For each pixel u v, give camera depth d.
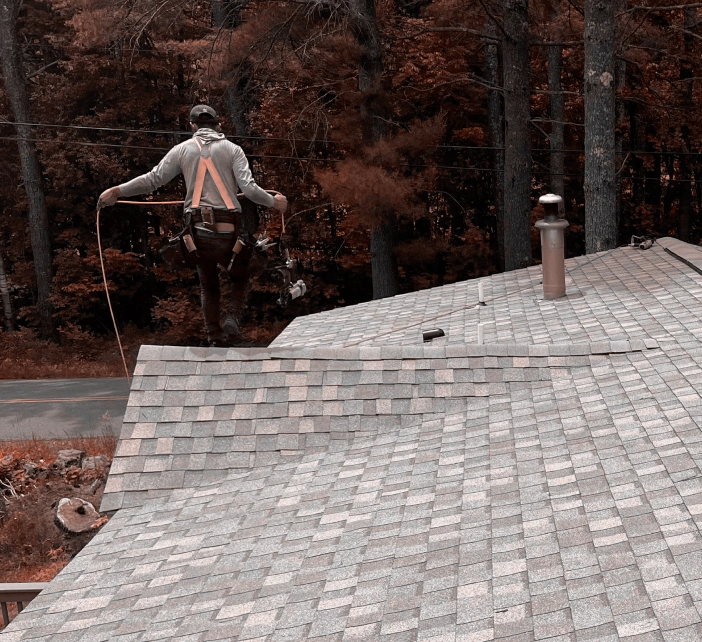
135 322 37.06
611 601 3.63
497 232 32.88
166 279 34.09
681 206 35.62
